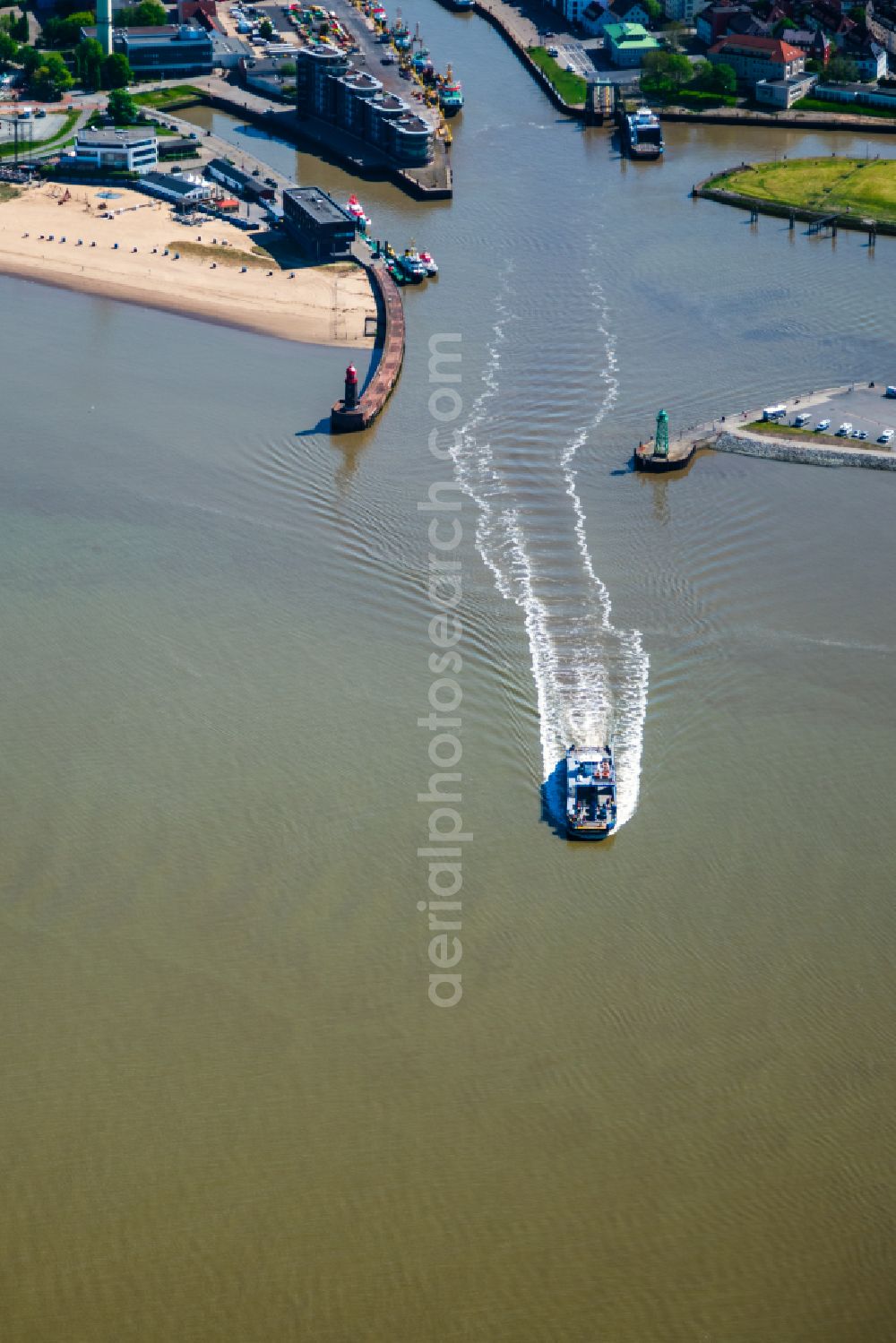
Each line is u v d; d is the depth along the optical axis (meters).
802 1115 172.25
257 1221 163.00
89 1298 156.62
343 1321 154.75
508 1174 167.12
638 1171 167.25
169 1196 165.38
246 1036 181.38
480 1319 154.75
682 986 186.50
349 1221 163.00
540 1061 178.38
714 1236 161.25
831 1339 152.88
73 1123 172.25
